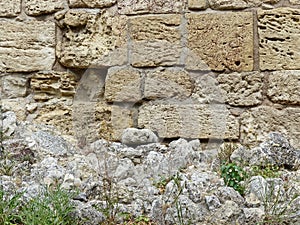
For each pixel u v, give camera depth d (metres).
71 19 5.29
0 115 4.99
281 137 4.79
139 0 5.22
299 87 5.11
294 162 4.57
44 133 4.77
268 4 5.17
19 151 4.39
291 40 5.14
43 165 4.16
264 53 5.16
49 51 5.36
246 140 5.13
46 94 5.39
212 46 5.18
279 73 5.14
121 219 3.57
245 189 3.80
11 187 3.73
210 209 3.53
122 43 5.21
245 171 4.11
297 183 4.00
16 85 5.38
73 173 4.03
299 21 5.14
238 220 3.50
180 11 5.18
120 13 5.25
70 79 5.36
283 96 5.13
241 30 5.16
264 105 5.17
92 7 5.30
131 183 4.02
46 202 3.41
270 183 3.89
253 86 5.16
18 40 5.36
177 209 3.45
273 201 3.65
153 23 5.18
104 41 5.28
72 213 3.43
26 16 5.36
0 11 5.34
